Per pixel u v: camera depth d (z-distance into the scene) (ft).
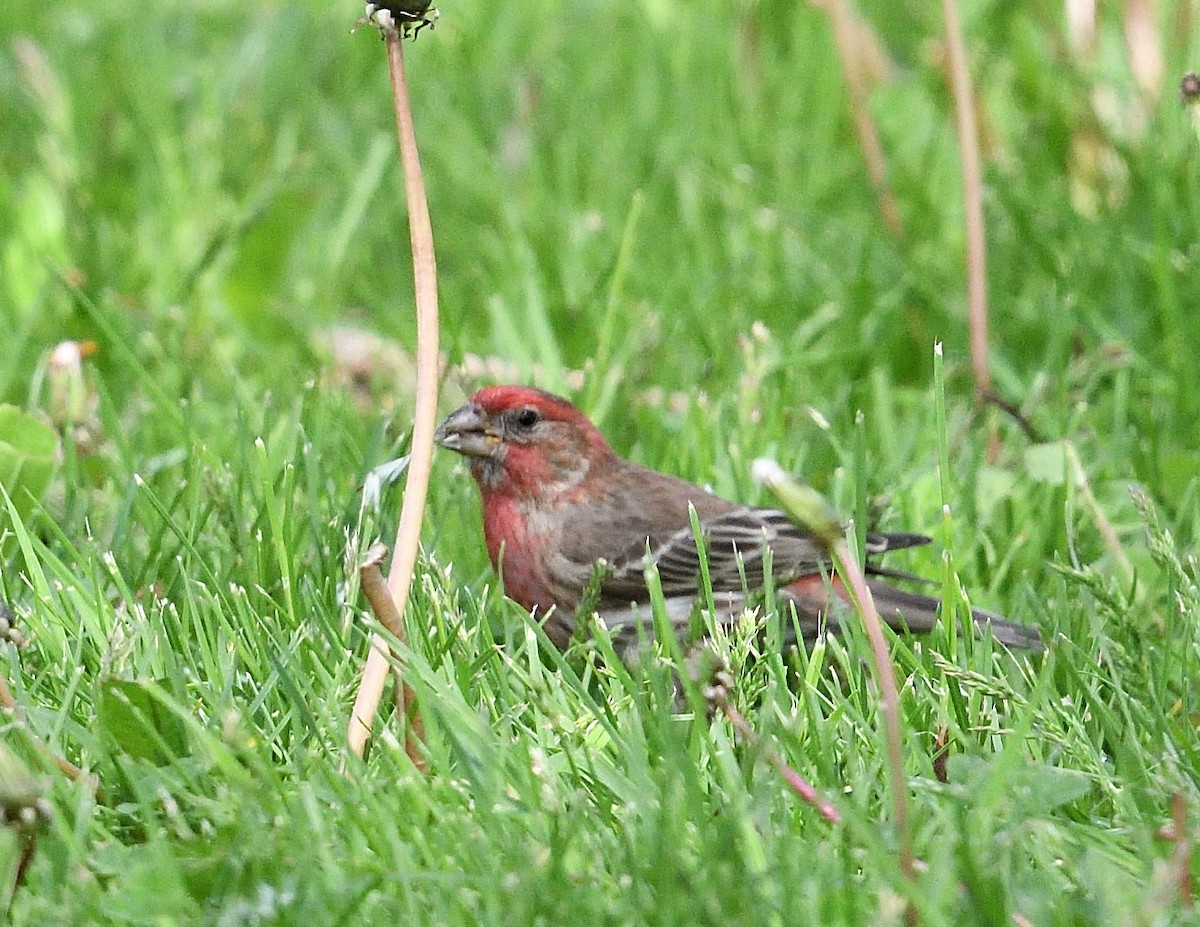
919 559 33.04
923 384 41.47
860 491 29.19
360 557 25.30
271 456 34.14
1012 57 52.75
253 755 21.84
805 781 21.91
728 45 55.88
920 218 45.57
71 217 45.75
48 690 25.40
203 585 27.58
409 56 57.00
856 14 52.37
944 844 20.25
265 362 40.88
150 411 36.55
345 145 52.01
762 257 44.62
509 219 46.24
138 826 22.30
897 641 26.55
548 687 25.64
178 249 45.06
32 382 37.04
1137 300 41.96
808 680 24.85
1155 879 19.80
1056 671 26.99
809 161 50.14
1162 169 44.21
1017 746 21.65
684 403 39.81
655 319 41.52
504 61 56.29
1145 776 22.80
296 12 58.13
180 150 49.93
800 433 37.42
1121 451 35.60
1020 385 39.86
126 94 52.95
